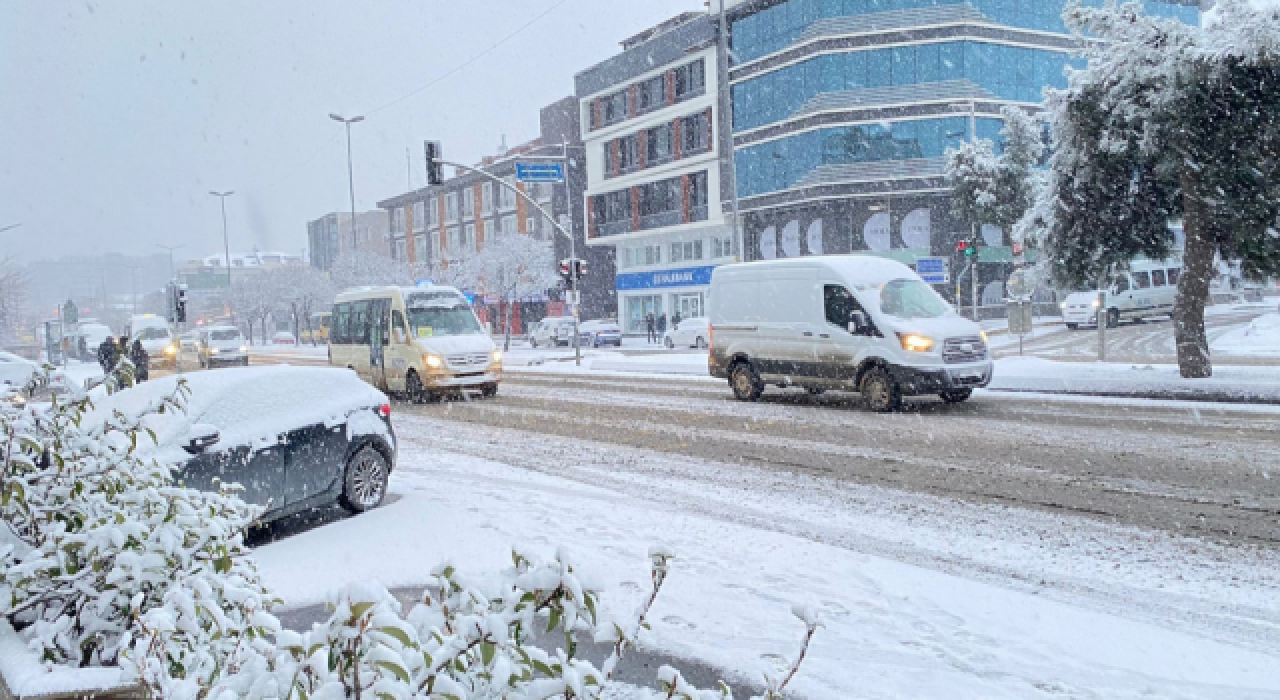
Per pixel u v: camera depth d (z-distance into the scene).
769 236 45.78
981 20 41.00
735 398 17.84
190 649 2.73
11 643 3.39
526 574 2.28
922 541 7.14
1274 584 5.87
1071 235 17.75
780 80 43.66
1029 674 4.53
